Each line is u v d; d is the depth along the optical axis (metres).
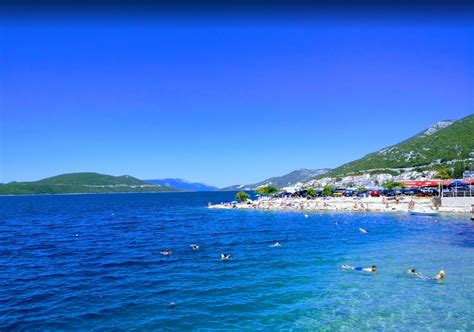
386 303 27.33
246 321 24.52
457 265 37.75
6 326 24.00
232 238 60.34
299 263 39.97
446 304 26.91
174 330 23.22
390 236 58.12
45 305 27.75
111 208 168.38
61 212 142.25
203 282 33.19
